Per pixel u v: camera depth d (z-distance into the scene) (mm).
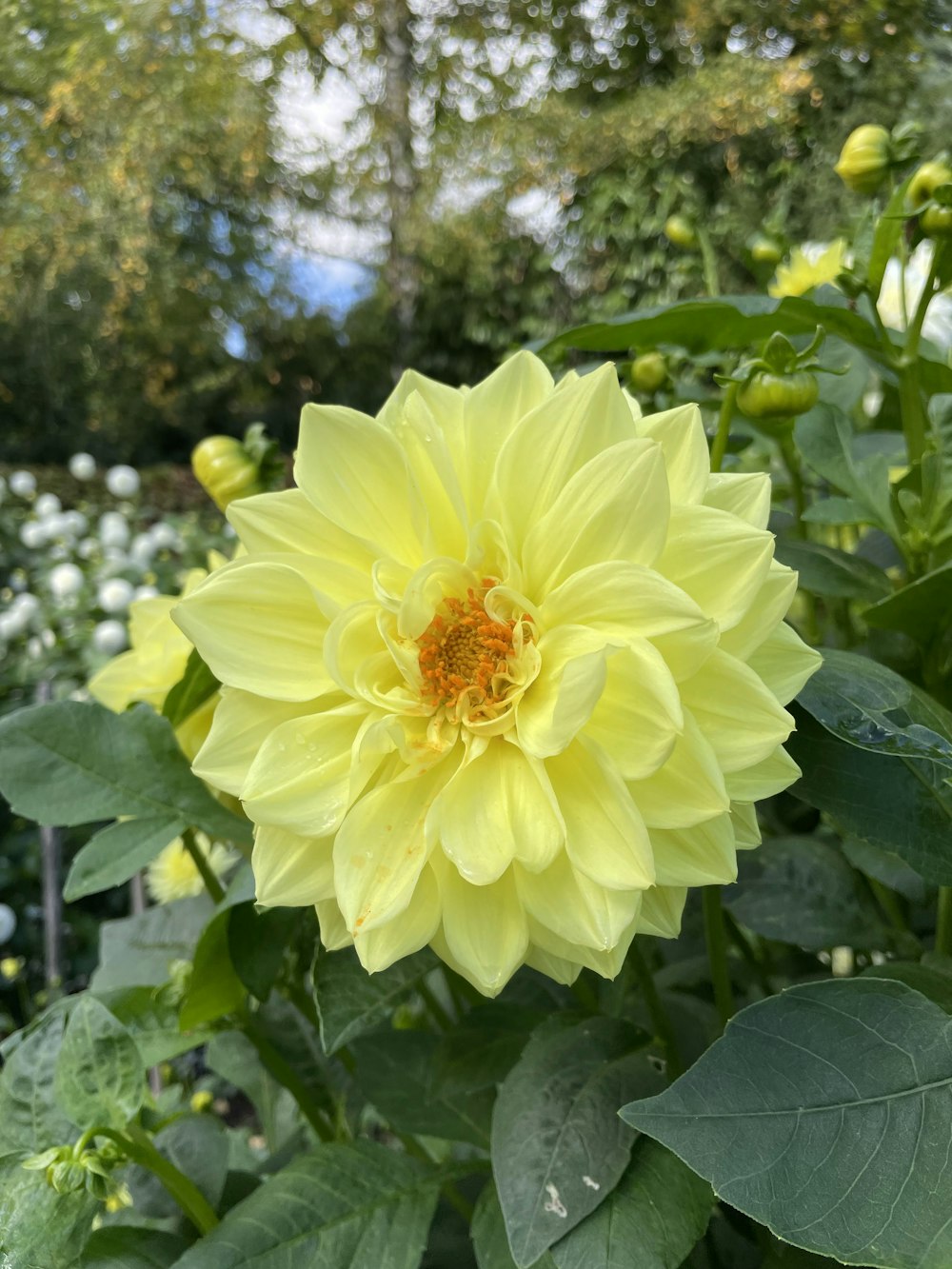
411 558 284
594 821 238
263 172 3211
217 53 2754
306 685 263
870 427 523
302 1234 279
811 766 261
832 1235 189
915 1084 204
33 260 2783
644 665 229
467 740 267
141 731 325
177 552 1805
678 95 2434
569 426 257
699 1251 319
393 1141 636
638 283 2551
